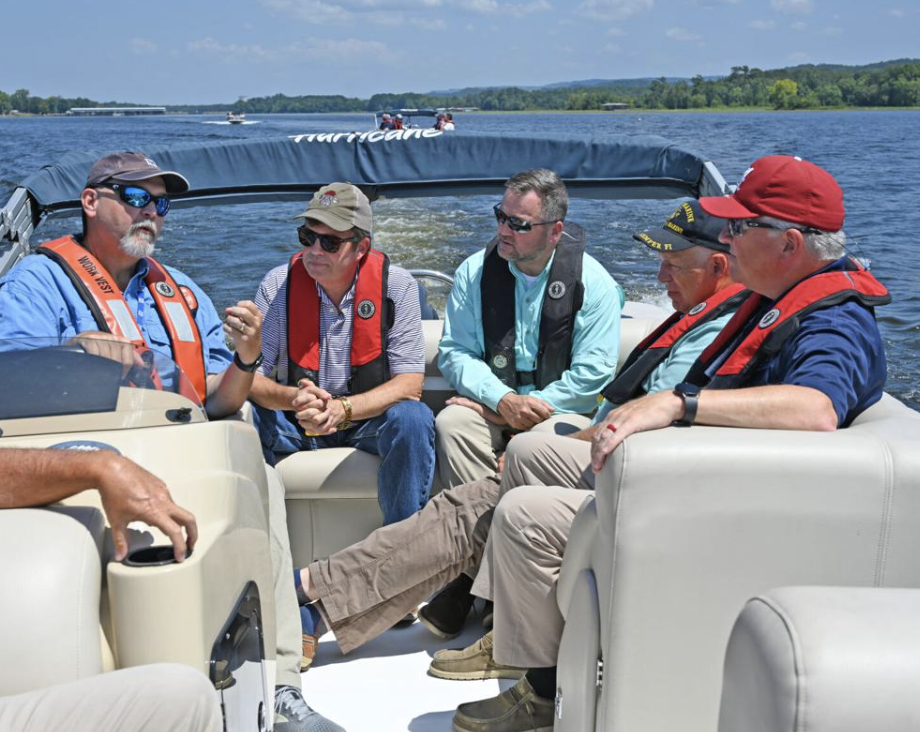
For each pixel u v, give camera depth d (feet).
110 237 8.52
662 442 5.25
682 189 15.90
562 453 7.76
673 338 8.25
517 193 9.43
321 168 16.90
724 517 5.26
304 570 8.27
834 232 6.46
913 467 5.19
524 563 6.80
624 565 5.33
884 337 23.52
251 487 5.80
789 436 5.33
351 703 7.85
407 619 9.14
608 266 20.33
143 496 4.58
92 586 4.47
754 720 3.75
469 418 9.59
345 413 9.33
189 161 16.05
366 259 9.64
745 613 3.91
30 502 4.74
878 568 5.31
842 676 3.50
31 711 4.17
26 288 8.23
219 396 8.37
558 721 6.49
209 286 20.45
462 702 7.88
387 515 9.30
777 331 6.28
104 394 5.93
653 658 5.46
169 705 4.26
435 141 16.92
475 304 10.10
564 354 9.87
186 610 4.53
